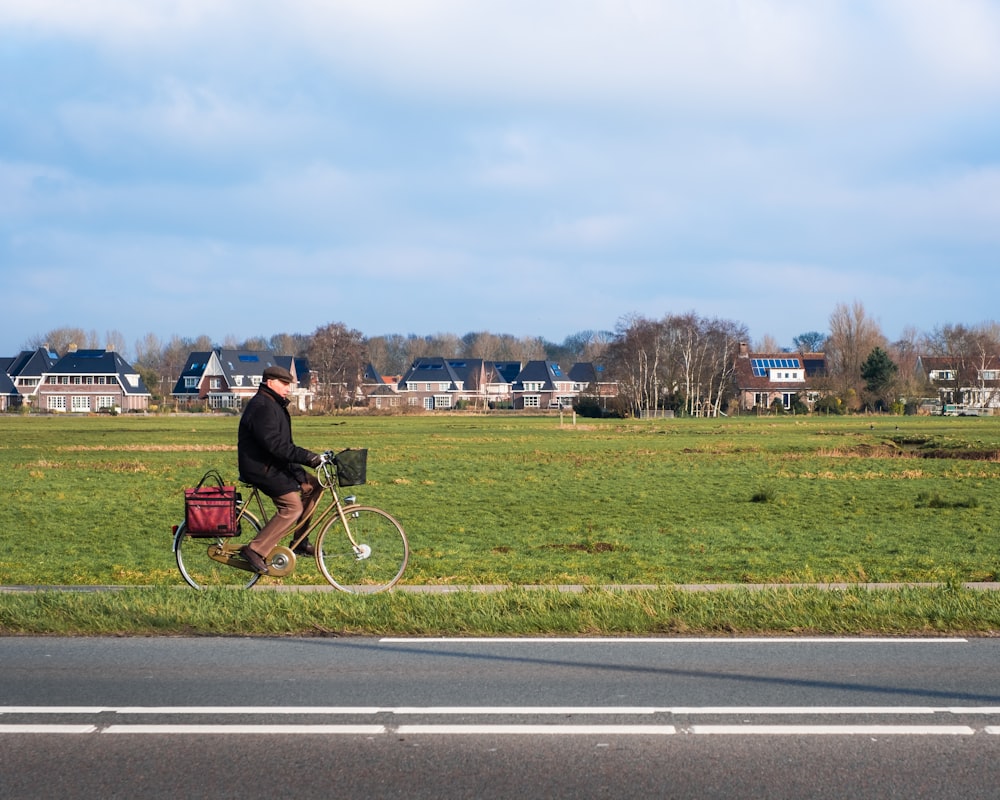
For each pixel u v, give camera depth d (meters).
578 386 172.38
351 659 7.50
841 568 14.17
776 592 9.91
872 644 8.01
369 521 10.44
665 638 8.24
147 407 138.00
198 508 10.19
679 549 16.97
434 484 30.89
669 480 32.50
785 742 5.52
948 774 5.05
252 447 9.95
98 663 7.38
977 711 6.10
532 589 10.42
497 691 6.56
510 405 164.75
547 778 4.99
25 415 119.00
